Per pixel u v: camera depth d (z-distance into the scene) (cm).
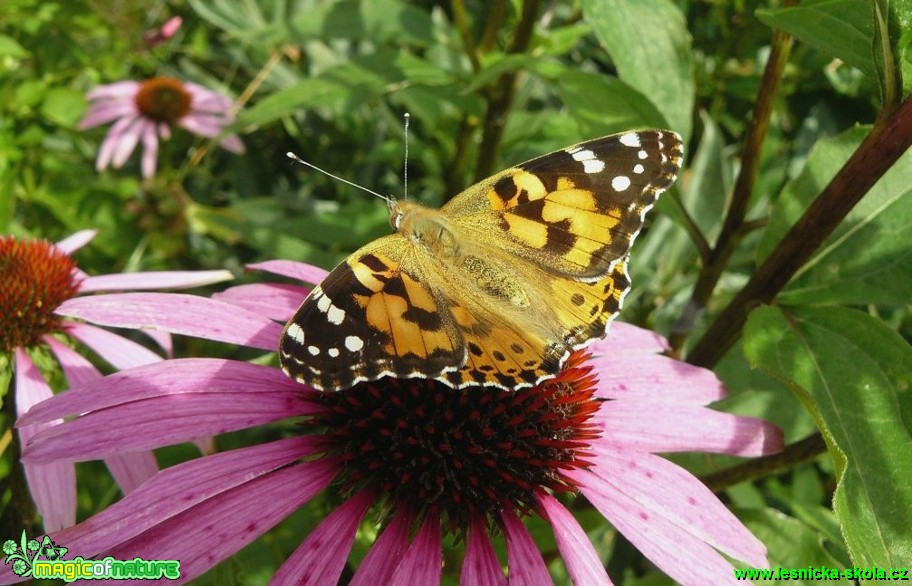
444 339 9
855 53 10
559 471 10
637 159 10
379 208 18
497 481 10
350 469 10
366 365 9
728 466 14
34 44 24
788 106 20
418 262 10
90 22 24
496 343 10
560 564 14
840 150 12
